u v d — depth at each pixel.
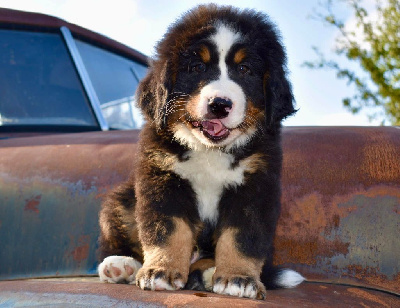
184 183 0.74
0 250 0.81
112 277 0.69
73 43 1.21
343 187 0.77
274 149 0.76
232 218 0.72
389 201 0.75
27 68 1.14
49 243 0.81
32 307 0.54
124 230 0.77
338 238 0.75
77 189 0.82
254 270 0.67
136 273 0.69
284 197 0.77
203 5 0.83
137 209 0.73
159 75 0.76
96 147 0.87
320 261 0.75
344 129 0.86
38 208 0.82
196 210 0.75
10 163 0.86
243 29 0.78
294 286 0.70
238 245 0.70
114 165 0.83
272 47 0.79
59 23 1.23
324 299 0.63
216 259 0.70
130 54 1.36
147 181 0.73
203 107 0.72
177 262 0.67
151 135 0.76
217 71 0.75
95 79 1.22
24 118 1.09
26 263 0.81
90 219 0.81
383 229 0.74
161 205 0.71
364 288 0.72
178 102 0.75
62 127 1.10
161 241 0.68
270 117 0.77
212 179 0.74
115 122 1.21
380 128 0.85
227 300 0.52
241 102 0.73
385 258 0.73
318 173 0.78
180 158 0.74
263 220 0.72
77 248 0.80
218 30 0.76
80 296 0.55
